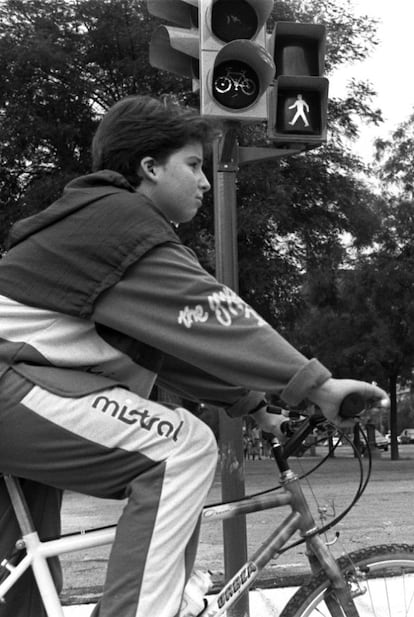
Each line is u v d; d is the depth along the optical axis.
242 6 4.14
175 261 2.23
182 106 2.58
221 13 4.09
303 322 26.31
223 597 2.40
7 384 2.23
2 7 18.33
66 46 18.02
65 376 2.25
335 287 28.77
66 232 2.27
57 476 2.24
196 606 2.31
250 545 6.42
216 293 2.21
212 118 4.02
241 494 3.78
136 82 18.31
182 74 4.39
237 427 3.79
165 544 2.15
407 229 28.09
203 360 2.19
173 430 2.22
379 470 22.00
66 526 8.38
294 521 2.51
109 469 2.21
